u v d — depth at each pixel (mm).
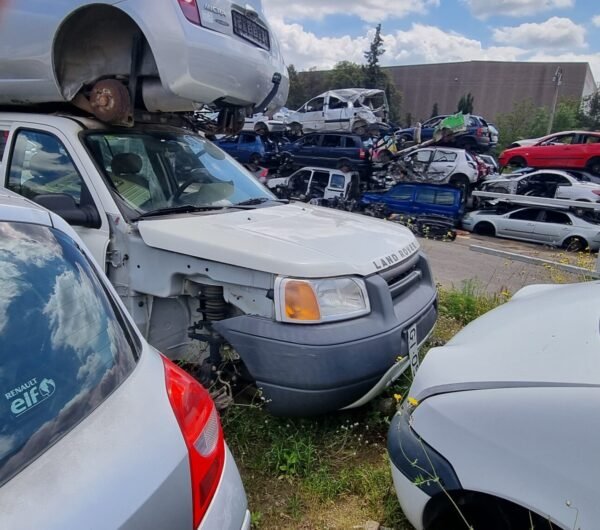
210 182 3725
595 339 1872
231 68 3285
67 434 1172
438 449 1829
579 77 68312
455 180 17750
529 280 8969
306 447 2682
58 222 1627
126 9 2910
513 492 1638
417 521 1938
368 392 2658
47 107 3650
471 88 73500
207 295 2854
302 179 18516
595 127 56375
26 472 1061
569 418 1586
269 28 3850
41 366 1251
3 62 3256
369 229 3396
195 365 3092
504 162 21266
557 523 1553
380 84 65938
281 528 2291
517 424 1666
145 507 1128
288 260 2533
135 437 1245
